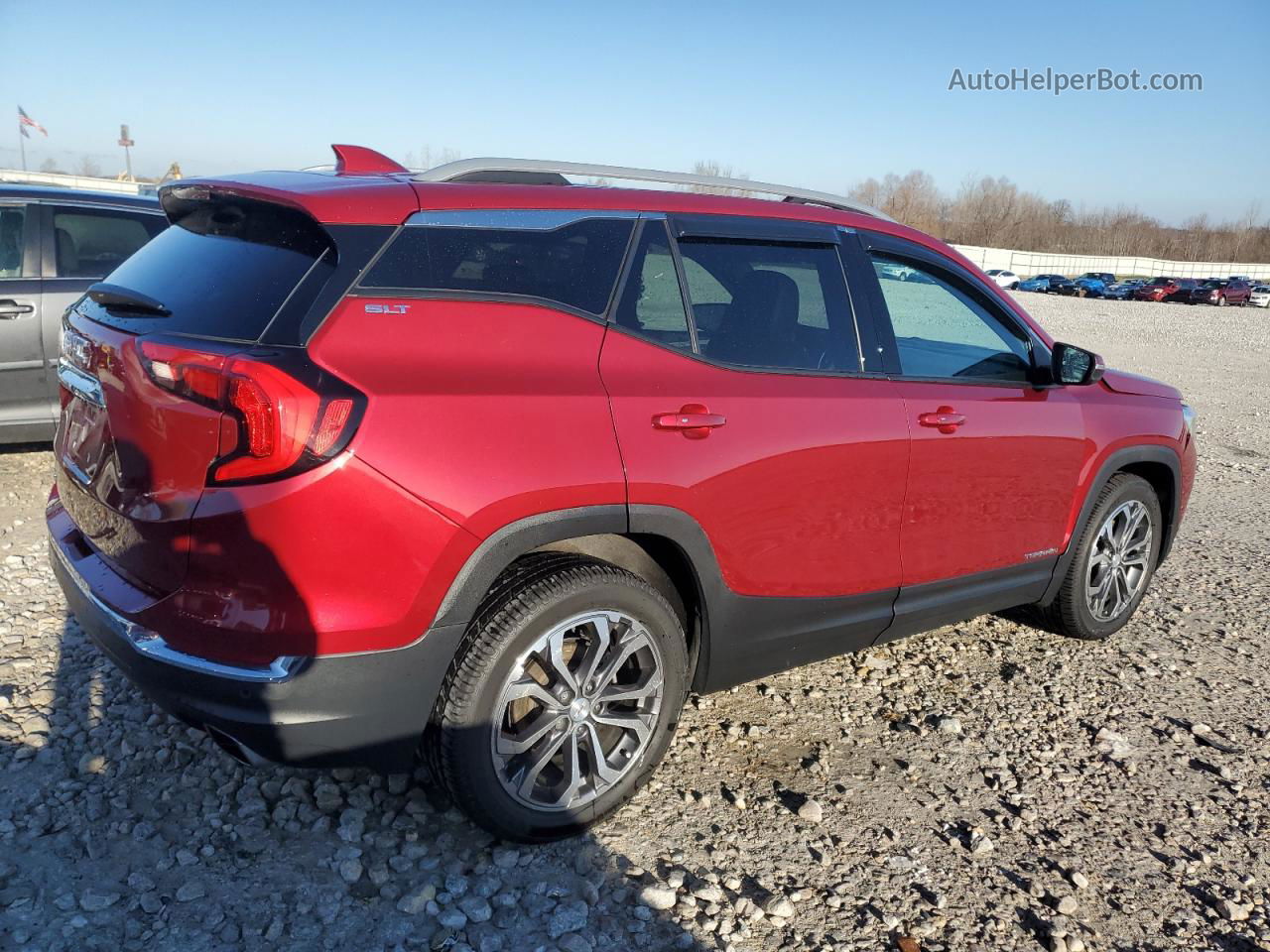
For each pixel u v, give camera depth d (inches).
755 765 133.5
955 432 141.1
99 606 102.2
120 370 99.9
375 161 123.6
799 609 130.0
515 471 99.9
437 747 103.0
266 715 92.8
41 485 236.8
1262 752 146.5
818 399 126.1
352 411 91.3
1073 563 170.7
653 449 109.8
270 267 99.8
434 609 97.5
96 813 113.0
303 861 107.8
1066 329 1093.1
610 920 102.2
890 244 143.5
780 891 108.9
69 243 240.1
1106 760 141.6
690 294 119.7
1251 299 1995.6
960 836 121.3
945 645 178.2
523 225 108.3
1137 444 172.7
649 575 120.3
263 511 89.2
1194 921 109.1
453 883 105.2
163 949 94.0
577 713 109.8
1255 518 288.4
